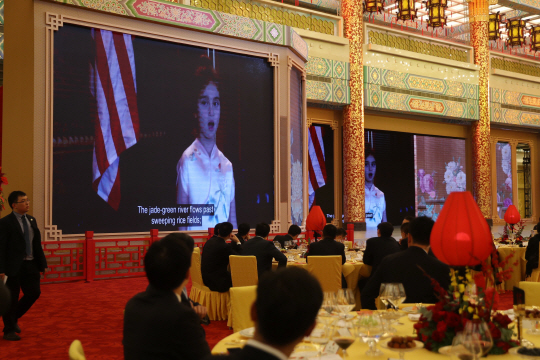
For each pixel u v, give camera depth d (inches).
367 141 761.6
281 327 46.0
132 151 398.6
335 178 710.5
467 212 92.3
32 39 357.1
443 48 775.1
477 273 89.7
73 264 355.6
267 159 468.1
